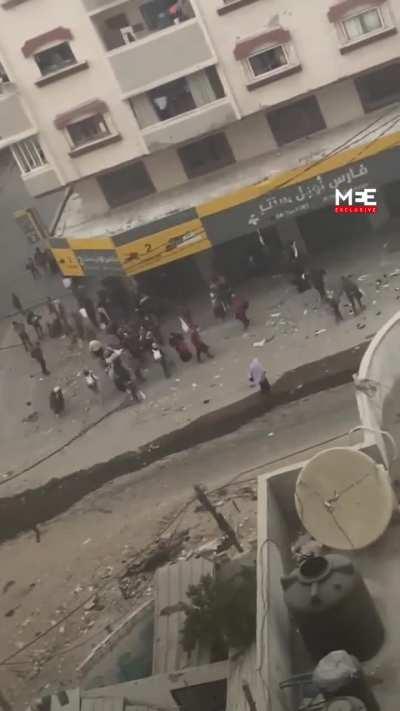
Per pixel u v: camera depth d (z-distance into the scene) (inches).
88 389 1362.0
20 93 1362.0
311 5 1279.5
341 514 463.2
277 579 461.7
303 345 1222.9
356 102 1382.9
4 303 1802.4
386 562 452.8
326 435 1033.5
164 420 1198.3
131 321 1422.2
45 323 1653.5
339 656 376.2
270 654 414.3
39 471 1214.3
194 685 576.1
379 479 457.1
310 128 1408.7
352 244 1433.3
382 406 585.0
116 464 1159.0
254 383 1150.3
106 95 1355.8
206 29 1299.2
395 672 398.3
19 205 2258.9
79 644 870.4
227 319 1373.0
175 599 705.0
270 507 499.2
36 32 1320.1
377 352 630.5
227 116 1355.8
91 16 1305.4
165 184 1464.1
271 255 1464.1
